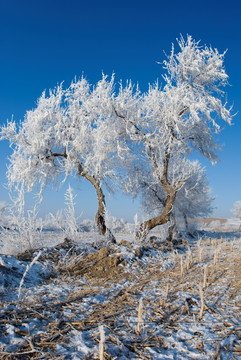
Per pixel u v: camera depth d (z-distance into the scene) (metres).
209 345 3.41
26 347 3.19
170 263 8.30
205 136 12.91
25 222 9.09
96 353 3.06
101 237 10.55
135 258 8.52
